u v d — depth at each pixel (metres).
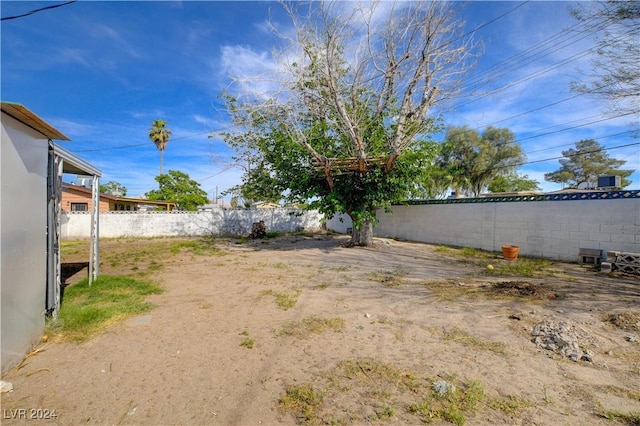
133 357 3.03
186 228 17.03
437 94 9.05
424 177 11.07
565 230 8.83
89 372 2.74
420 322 3.98
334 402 2.33
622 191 7.83
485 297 5.00
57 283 3.90
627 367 2.81
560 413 2.19
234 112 10.41
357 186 11.12
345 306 4.66
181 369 2.82
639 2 6.21
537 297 4.89
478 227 11.19
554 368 2.81
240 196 14.48
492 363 2.91
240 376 2.70
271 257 9.65
